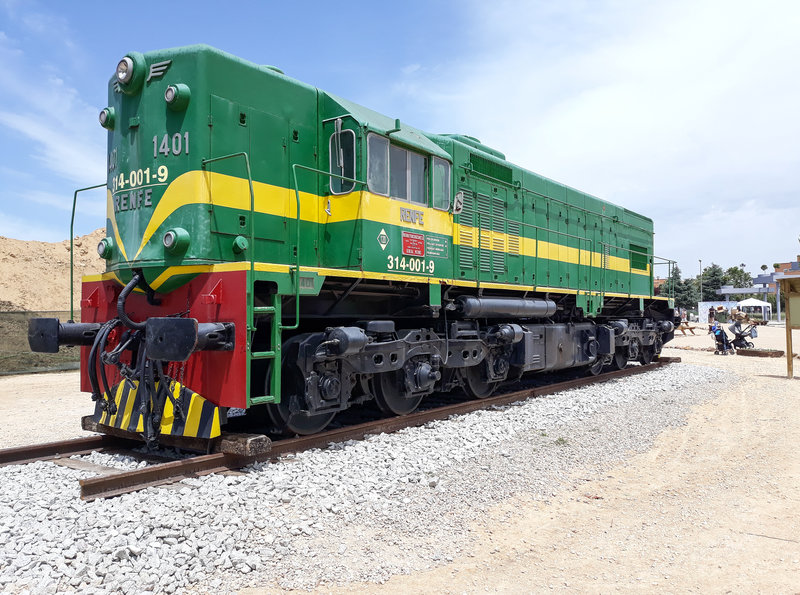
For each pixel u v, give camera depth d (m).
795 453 6.91
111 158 6.55
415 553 4.09
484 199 9.53
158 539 3.92
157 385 5.82
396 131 7.27
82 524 4.04
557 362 10.91
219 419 5.58
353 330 6.43
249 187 5.68
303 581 3.62
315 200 7.08
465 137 9.91
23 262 35.34
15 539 3.87
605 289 13.77
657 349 16.28
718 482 5.82
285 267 5.84
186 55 5.91
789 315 14.15
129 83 6.08
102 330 5.98
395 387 7.73
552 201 11.77
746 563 4.03
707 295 85.94
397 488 5.24
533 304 10.10
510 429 7.48
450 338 8.43
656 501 5.26
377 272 6.97
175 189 5.84
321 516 4.55
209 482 4.98
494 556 4.09
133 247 6.09
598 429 7.84
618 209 14.91
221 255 5.97
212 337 5.32
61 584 3.42
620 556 4.12
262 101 6.49
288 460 5.80
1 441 7.42
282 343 6.41
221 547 3.90
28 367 16.52
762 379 13.77
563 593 3.58
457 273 8.68
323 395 6.27
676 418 8.87
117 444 6.59
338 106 7.08
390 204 7.25
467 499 5.13
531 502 5.18
